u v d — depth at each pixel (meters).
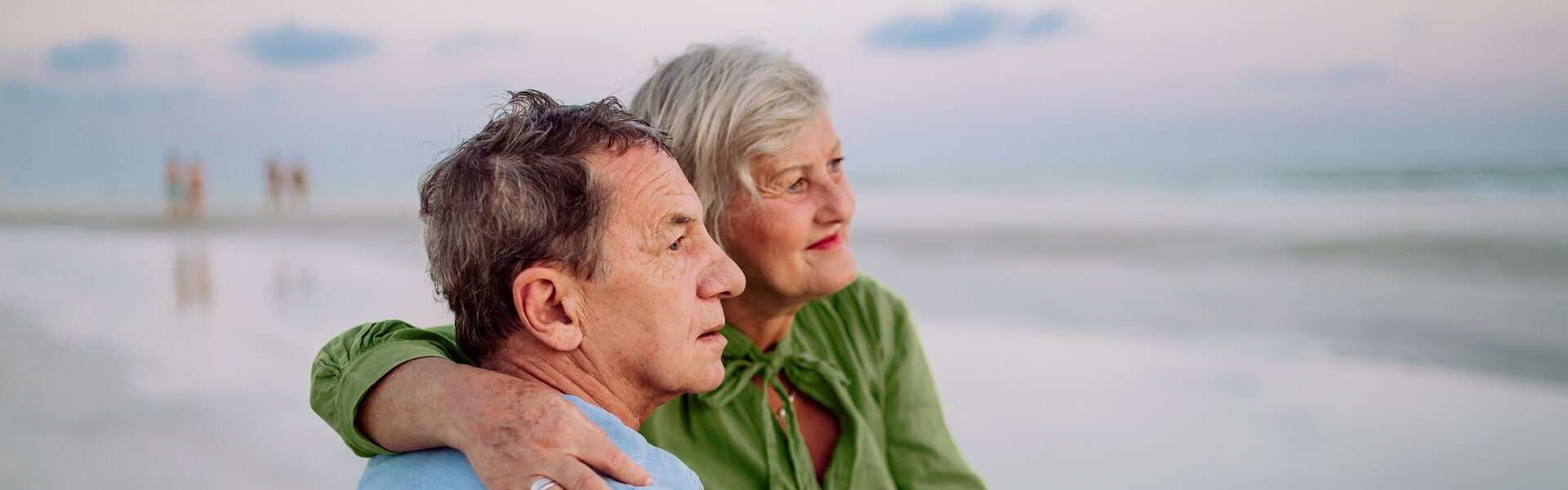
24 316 8.33
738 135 1.52
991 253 13.32
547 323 1.07
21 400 5.47
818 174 1.59
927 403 1.89
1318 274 10.93
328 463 4.36
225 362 6.29
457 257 1.08
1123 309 8.66
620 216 1.07
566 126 1.07
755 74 1.54
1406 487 4.10
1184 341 7.05
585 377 1.11
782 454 1.64
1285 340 7.21
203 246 15.31
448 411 1.02
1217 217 17.47
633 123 1.12
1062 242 14.55
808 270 1.59
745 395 1.64
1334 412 5.16
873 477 1.70
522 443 0.96
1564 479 4.13
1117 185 26.83
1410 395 5.52
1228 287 10.12
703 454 1.60
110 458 4.47
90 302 9.02
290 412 5.12
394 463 1.11
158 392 5.60
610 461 0.97
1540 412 5.14
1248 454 4.49
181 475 4.25
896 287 10.22
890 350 1.88
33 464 4.42
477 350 1.14
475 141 1.11
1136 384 5.66
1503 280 10.04
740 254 1.58
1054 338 7.04
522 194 1.04
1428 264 11.38
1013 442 4.63
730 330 1.63
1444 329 7.60
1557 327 7.52
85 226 20.97
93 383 5.85
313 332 7.18
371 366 1.13
